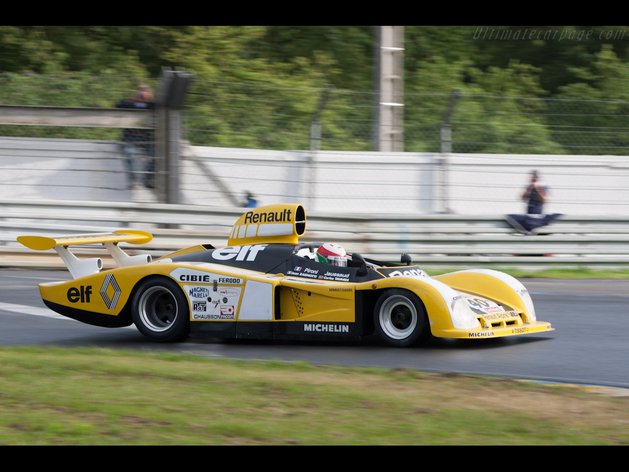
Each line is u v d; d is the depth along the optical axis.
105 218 50.81
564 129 74.38
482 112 76.56
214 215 51.75
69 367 23.62
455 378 22.92
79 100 66.12
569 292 42.84
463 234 50.56
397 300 28.41
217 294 29.98
